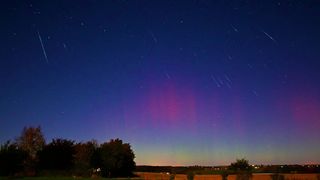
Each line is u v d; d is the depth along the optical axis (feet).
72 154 301.02
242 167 171.73
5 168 260.83
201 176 211.61
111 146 295.69
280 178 163.53
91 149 291.99
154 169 357.82
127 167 299.58
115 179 231.09
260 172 189.78
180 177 215.92
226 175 171.32
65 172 290.35
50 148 297.94
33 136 295.07
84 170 282.97
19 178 239.09
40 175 275.80
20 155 268.82
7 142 269.44
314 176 188.44
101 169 289.94
